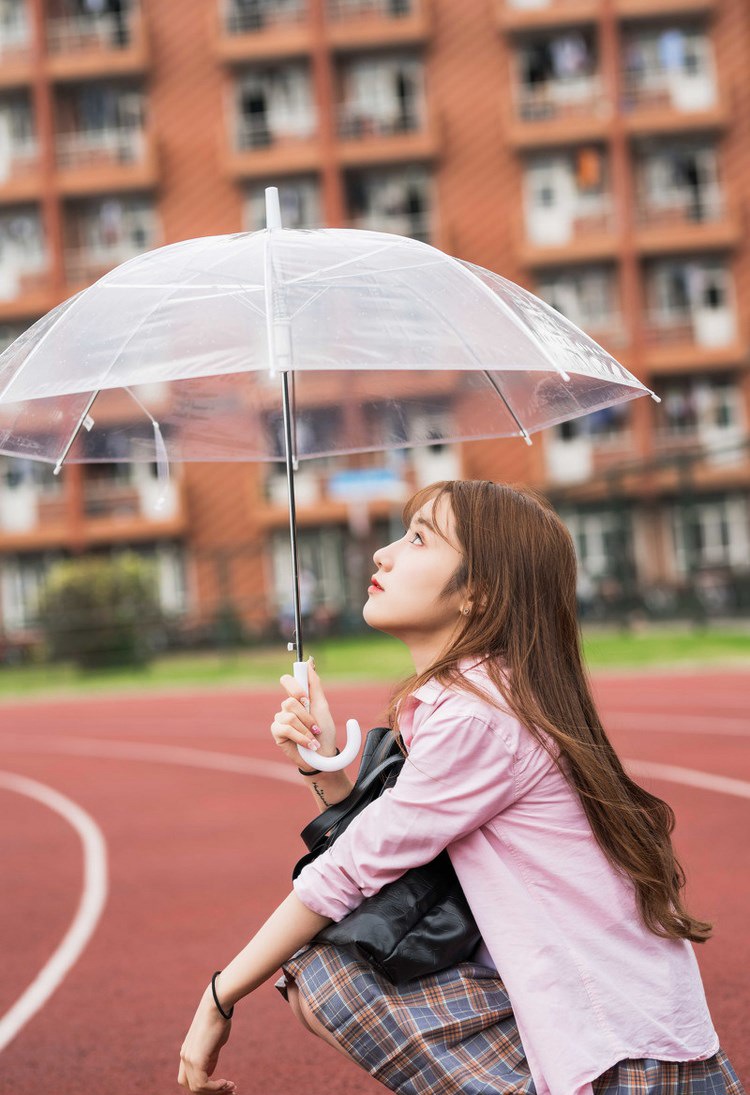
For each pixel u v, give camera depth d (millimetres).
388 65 37250
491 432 3559
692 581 26141
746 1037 4367
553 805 2324
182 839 8914
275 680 23500
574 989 2232
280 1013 4980
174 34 37469
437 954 2293
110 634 28156
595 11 35875
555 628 2449
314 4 36344
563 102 36594
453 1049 2262
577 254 35938
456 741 2287
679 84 36625
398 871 2287
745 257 36469
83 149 37219
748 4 36469
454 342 2584
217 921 6465
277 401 3648
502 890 2281
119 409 3494
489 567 2447
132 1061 4516
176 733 16500
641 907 2332
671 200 36594
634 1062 2230
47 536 36719
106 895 7258
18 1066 4516
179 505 36594
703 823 8203
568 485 28031
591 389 3143
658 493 36156
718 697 16094
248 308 2637
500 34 36906
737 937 5555
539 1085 2213
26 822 10195
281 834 8844
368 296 2617
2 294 37156
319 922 2324
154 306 2688
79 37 37219
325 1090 4129
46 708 22141
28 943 6266
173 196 37250
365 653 26891
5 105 37469
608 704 16188
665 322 36594
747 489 36062
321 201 36938
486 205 37000
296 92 37219
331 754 2656
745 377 36188
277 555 36781
